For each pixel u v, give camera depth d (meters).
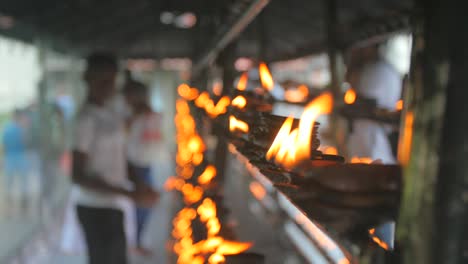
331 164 0.46
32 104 7.86
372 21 2.20
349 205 0.44
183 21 6.03
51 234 6.20
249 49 5.91
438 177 0.37
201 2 3.51
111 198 2.91
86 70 2.90
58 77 7.96
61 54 7.62
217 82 3.29
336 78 2.47
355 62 2.53
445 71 0.37
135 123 4.77
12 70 7.51
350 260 0.46
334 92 2.32
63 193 7.34
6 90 7.80
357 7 3.24
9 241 5.74
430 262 0.38
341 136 2.34
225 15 1.85
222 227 1.55
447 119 0.37
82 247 5.29
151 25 6.89
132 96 4.72
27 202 7.51
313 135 0.60
